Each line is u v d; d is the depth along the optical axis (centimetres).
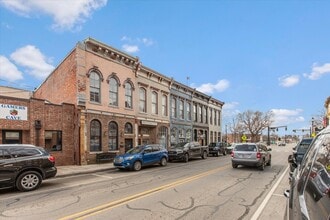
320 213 219
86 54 2228
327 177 243
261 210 767
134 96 2731
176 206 809
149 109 2975
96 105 2281
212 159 2831
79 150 2114
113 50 2450
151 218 687
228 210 767
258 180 1324
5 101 1733
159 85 3186
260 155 1767
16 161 1077
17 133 1800
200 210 764
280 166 2047
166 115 3328
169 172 1689
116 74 2516
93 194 994
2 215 729
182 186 1154
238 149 1842
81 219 679
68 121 2081
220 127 5197
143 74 2897
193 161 2573
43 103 1927
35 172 1111
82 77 2173
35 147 1164
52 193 1027
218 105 5125
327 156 276
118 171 1806
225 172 1650
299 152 1262
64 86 2250
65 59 2258
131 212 742
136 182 1281
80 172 1672
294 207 318
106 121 2372
